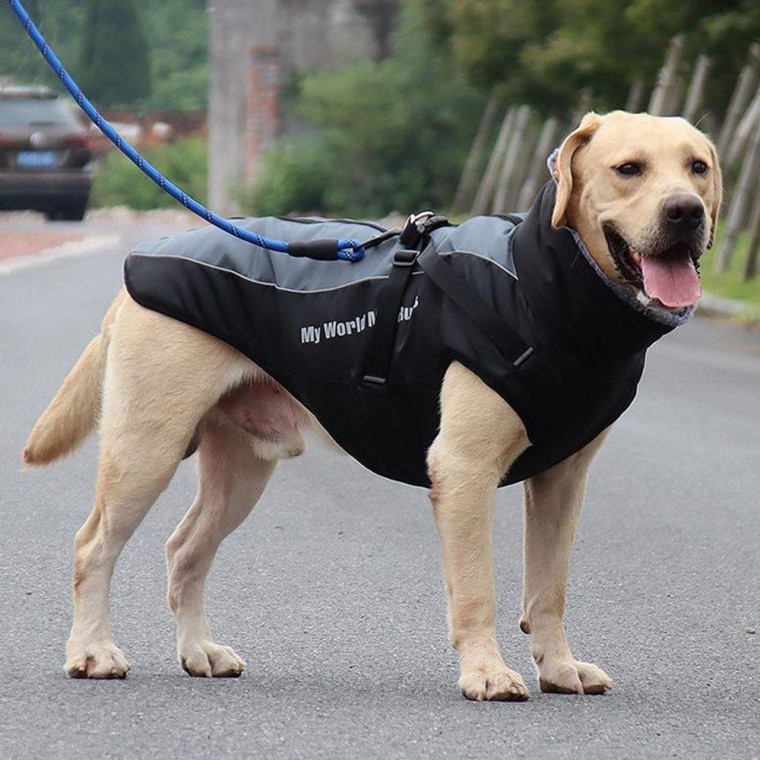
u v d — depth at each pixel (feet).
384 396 30.91
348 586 38.45
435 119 202.28
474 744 26.58
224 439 33.27
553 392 29.32
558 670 30.60
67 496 47.57
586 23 117.19
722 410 64.44
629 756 26.17
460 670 30.25
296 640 33.94
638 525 45.80
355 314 31.04
